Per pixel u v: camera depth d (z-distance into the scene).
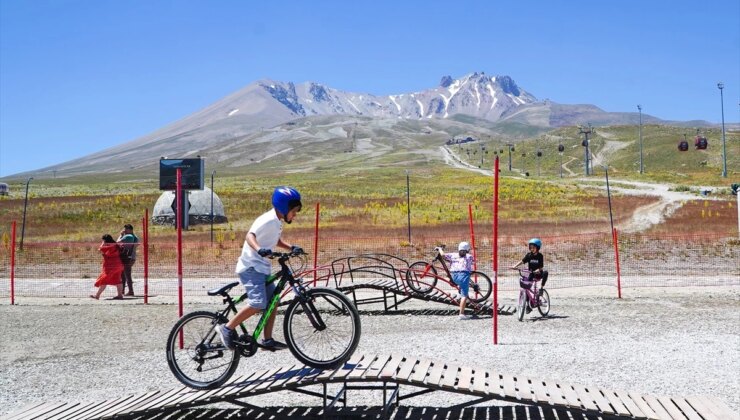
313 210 66.19
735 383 8.88
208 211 59.16
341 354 7.24
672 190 92.81
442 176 163.25
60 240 41.84
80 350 11.61
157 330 13.45
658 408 7.29
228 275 23.36
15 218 60.72
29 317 15.22
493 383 7.39
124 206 72.06
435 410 7.88
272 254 7.04
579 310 15.49
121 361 10.68
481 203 76.69
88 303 17.41
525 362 10.16
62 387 9.16
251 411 7.88
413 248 30.28
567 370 9.65
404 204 75.19
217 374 7.59
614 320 13.99
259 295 7.14
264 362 10.41
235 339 7.33
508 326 13.57
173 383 9.24
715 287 19.27
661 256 27.38
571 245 31.28
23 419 7.13
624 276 22.14
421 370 7.39
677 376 9.27
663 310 15.26
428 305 17.17
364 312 16.02
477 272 16.30
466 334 12.70
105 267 18.28
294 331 7.51
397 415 7.69
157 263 26.86
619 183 115.94
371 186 123.75
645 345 11.36
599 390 7.89
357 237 35.16
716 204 65.75
